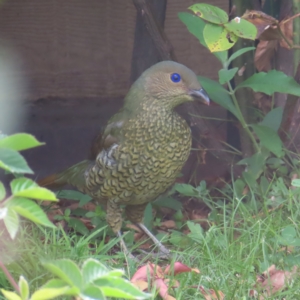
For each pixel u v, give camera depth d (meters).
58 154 12.62
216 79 13.93
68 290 3.52
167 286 6.54
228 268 7.25
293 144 10.20
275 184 9.70
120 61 13.97
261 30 7.97
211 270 7.10
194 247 8.03
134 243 9.08
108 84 14.00
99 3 13.70
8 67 13.59
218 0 13.38
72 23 13.73
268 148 9.07
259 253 7.71
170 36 13.70
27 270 6.74
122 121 7.97
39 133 12.76
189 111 10.47
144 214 9.23
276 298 6.75
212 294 6.68
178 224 9.54
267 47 9.58
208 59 13.85
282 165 10.22
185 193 9.45
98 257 7.44
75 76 13.91
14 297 3.62
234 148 10.65
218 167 11.71
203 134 10.53
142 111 7.84
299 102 9.98
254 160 9.47
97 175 8.13
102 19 13.77
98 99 13.95
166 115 7.84
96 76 13.96
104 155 8.01
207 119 11.50
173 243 8.38
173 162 7.98
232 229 8.16
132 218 8.78
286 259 7.47
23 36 13.66
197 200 10.74
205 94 7.90
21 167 3.59
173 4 13.52
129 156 7.85
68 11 13.66
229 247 7.66
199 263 7.55
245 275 6.90
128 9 13.74
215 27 7.69
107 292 3.67
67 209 9.09
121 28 13.84
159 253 8.30
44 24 13.66
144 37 12.27
